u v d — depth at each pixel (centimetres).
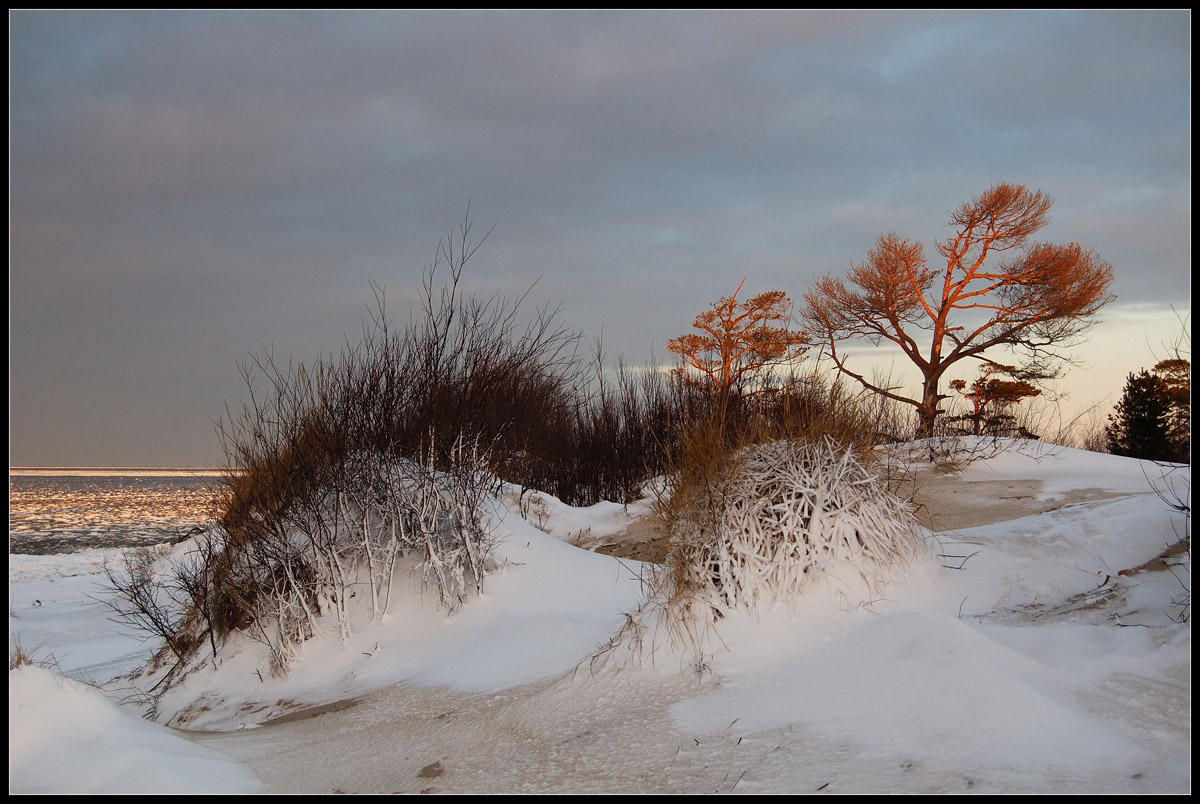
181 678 738
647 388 1338
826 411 583
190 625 816
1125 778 276
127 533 2538
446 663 615
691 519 525
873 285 3130
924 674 373
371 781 398
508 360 845
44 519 3219
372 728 502
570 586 737
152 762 390
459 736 452
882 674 387
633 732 400
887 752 324
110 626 1151
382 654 671
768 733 365
